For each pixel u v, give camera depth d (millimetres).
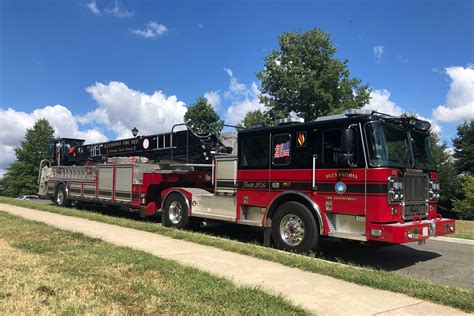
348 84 30406
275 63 30859
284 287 5590
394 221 7305
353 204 7438
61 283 5250
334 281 5961
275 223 8633
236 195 9727
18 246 7711
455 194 35438
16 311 4203
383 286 5633
